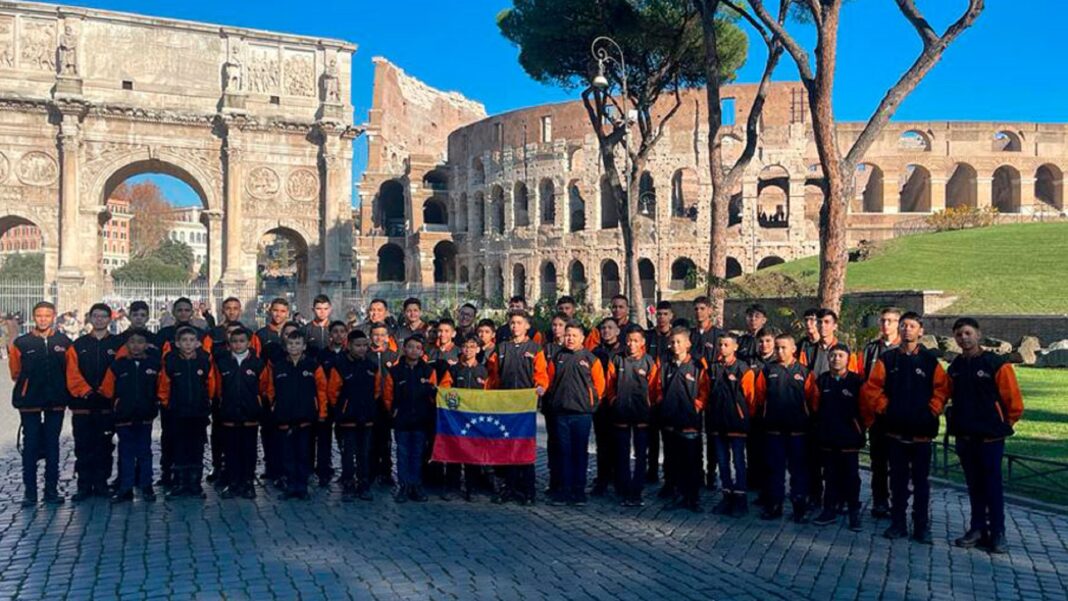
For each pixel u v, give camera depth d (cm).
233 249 5312
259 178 5447
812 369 1341
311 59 5569
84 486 1355
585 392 1327
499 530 1174
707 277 2381
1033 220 7681
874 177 8569
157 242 13312
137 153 5194
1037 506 1276
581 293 3166
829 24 1844
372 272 9200
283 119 5431
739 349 1439
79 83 5006
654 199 8144
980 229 5978
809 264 5562
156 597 891
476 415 1352
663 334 1566
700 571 987
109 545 1092
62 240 4991
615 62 3158
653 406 1355
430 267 9069
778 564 1016
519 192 8794
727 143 7881
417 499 1361
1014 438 1742
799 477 1229
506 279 8606
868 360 1270
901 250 5647
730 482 1273
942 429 1939
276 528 1180
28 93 4984
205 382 1366
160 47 5247
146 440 1351
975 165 8162
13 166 5000
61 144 5003
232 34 5356
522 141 8581
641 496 1327
